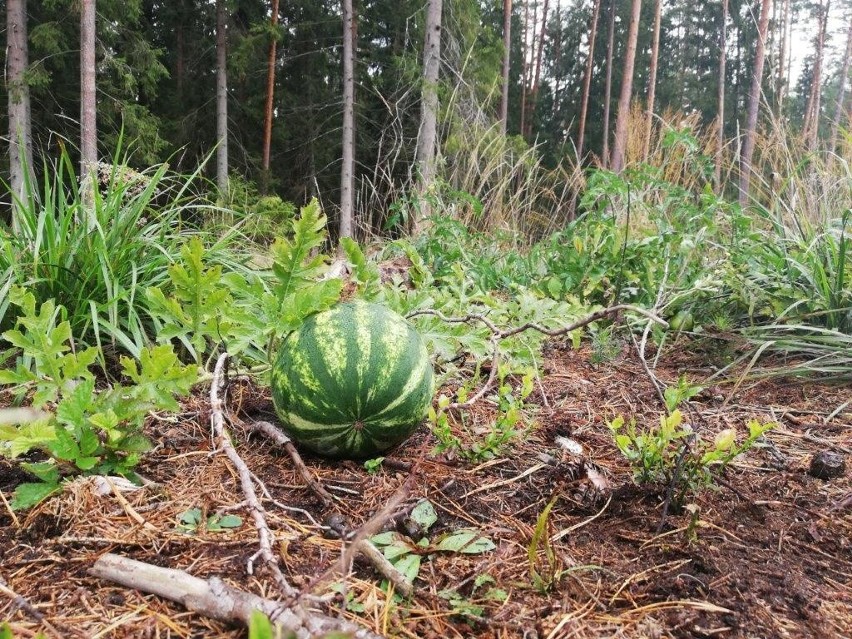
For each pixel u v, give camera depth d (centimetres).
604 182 476
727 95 2772
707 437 276
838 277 377
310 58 1952
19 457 216
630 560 175
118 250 344
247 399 283
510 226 714
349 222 1249
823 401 326
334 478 214
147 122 1414
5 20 1497
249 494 171
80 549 166
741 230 468
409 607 150
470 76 1511
